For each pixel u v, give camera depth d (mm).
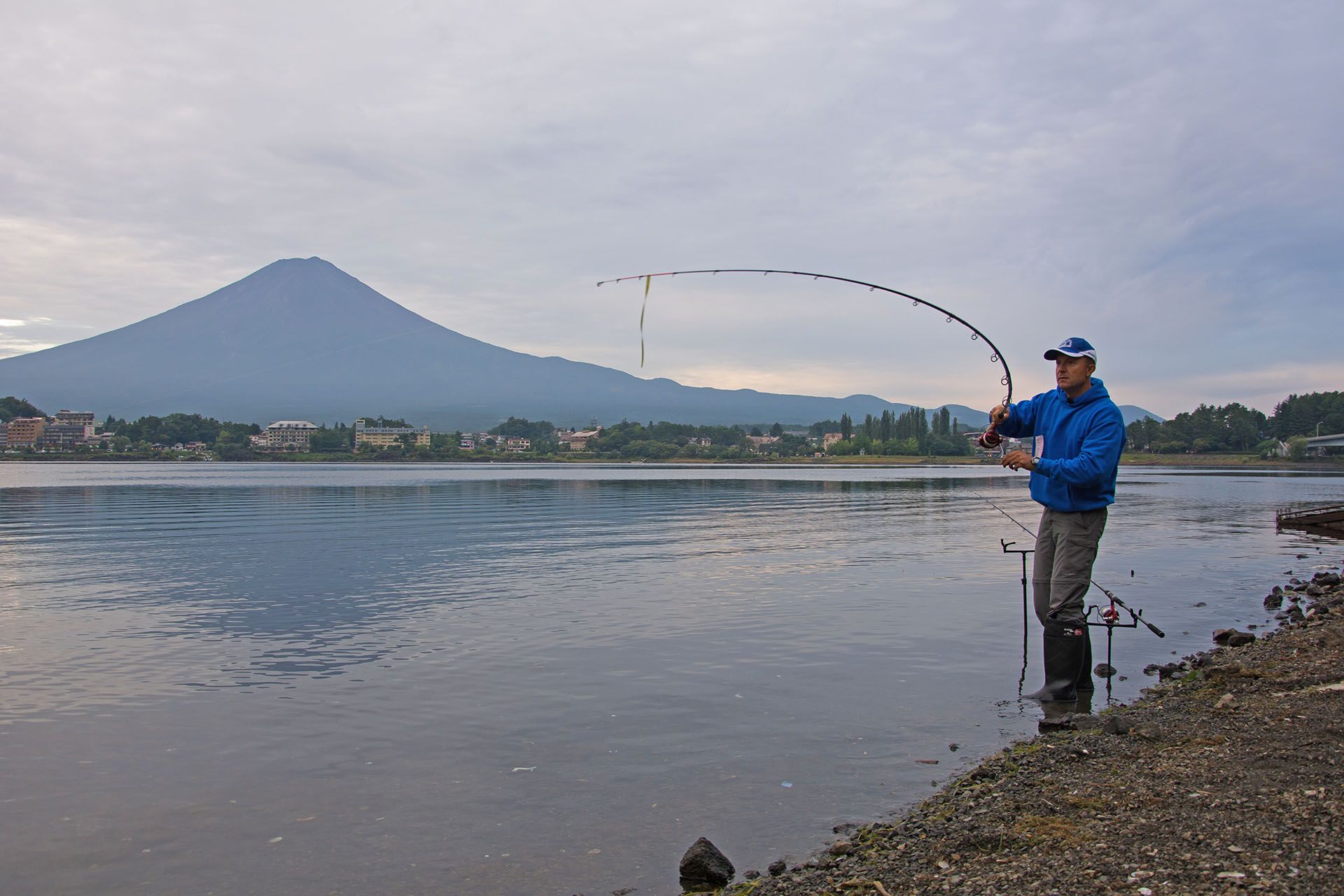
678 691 10773
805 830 6816
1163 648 13188
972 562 23453
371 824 7035
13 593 18359
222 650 13016
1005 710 9891
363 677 11453
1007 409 10523
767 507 48312
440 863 6383
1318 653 11102
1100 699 10297
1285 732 7711
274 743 8906
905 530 33688
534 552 25703
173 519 38844
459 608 16516
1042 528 10367
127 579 20344
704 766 8195
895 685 11031
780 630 14406
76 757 8492
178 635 14078
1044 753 7977
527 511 44312
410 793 7633
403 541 29031
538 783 7852
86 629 14602
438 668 11875
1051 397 10109
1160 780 6793
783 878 5945
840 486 81750
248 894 5973
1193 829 5680
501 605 16812
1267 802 5996
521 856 6484
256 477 104062
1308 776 6426
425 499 55844
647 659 12414
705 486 78688
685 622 15078
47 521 37656
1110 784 6887
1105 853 5488
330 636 13945
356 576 20781
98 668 11891
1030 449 10633
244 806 7387
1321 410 198875
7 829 6949
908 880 5609
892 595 17969
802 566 22531
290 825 7008
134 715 9805
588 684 11094
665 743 8844
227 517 39719
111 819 7129
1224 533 33500
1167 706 9438
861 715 9766
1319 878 4730
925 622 15125
